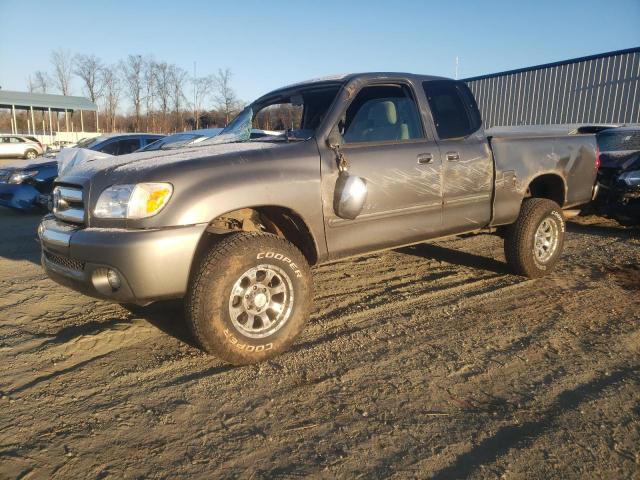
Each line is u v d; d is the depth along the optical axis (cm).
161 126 3875
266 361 345
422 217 421
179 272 307
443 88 454
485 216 468
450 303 456
